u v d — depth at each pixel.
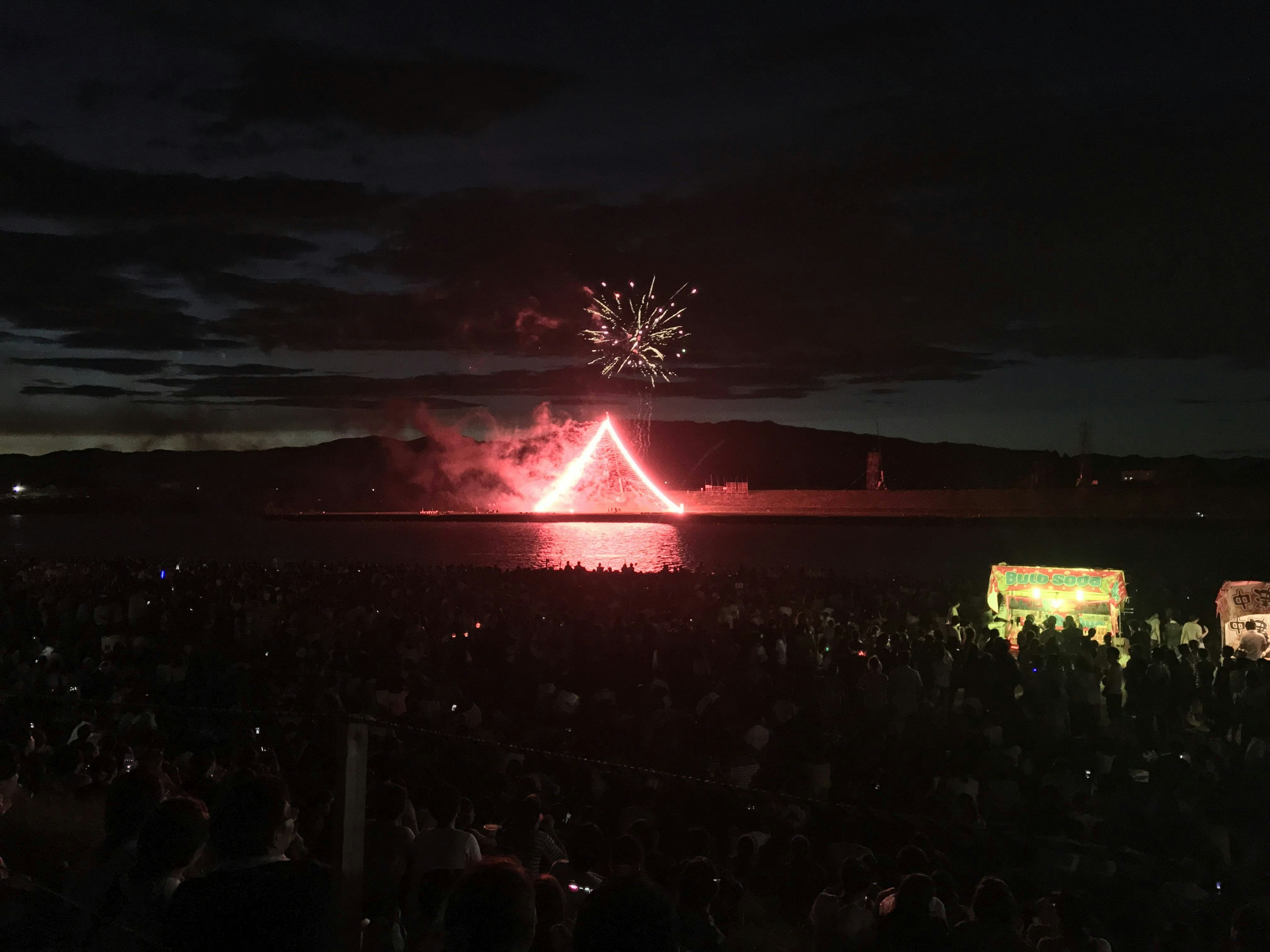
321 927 3.11
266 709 11.16
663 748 10.97
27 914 3.27
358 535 122.69
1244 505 110.81
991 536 101.81
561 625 18.72
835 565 63.81
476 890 2.93
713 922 5.14
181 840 3.54
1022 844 6.93
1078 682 13.75
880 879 6.74
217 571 33.38
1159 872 7.09
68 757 6.61
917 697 13.37
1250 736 13.25
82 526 160.12
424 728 10.29
